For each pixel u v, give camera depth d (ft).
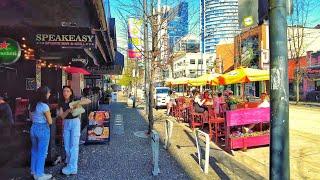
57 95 56.13
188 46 108.17
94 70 81.56
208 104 49.57
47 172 24.40
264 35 171.83
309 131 47.78
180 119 61.77
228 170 25.80
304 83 146.00
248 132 34.88
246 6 12.39
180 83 92.32
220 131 40.63
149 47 50.47
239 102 50.52
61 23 26.84
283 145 11.16
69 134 24.32
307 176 24.61
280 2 11.13
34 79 46.03
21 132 26.03
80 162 27.76
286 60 11.19
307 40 177.88
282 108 11.14
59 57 47.50
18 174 23.53
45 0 21.02
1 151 25.39
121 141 37.55
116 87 300.81
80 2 21.39
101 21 27.43
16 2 21.72
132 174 24.31
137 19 49.03
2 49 28.48
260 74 51.03
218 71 230.07
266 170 26.13
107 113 36.09
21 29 30.71
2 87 43.09
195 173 24.73
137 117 66.28
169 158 29.50
